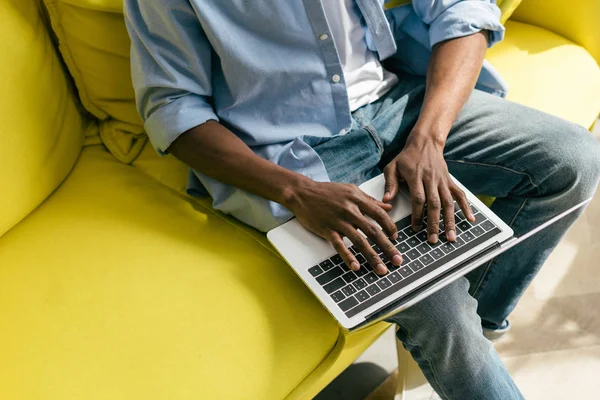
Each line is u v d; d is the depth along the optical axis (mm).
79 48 1155
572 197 1104
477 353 999
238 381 902
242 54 1027
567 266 1526
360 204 972
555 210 1123
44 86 1098
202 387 887
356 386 1326
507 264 1206
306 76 1082
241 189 1047
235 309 958
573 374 1332
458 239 964
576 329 1409
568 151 1086
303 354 951
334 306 904
